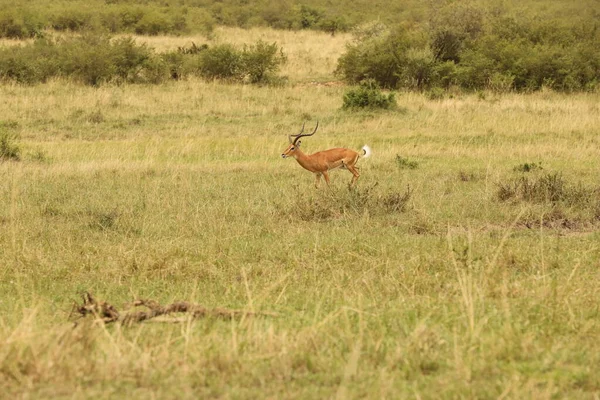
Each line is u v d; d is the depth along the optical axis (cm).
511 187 3161
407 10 14412
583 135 4916
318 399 1142
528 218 2772
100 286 1966
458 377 1215
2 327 1462
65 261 2184
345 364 1266
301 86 7394
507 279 1823
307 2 15325
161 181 3575
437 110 5959
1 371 1213
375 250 2283
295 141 3406
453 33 7950
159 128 5378
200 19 12319
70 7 12362
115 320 1530
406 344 1347
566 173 3750
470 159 4231
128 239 2481
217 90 6925
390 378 1214
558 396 1157
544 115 5688
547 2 14688
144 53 7475
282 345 1320
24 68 7119
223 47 7581
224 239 2436
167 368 1243
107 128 5344
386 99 6025
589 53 7388
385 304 1675
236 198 3183
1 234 2498
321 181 3638
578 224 2736
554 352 1320
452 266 2016
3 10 10862
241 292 1852
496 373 1240
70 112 5769
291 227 2638
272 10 13638
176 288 1931
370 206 2850
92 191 3331
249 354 1302
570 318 1503
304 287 1873
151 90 6800
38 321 1559
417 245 2336
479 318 1505
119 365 1231
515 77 7156
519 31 8312
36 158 4225
